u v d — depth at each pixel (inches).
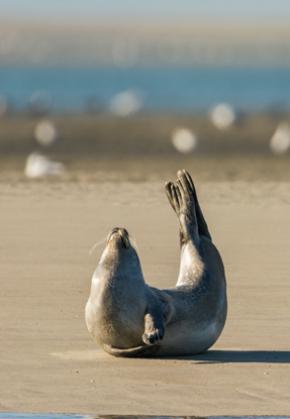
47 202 1071.0
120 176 1357.0
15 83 5772.6
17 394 522.3
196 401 514.3
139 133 2391.7
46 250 842.8
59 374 550.3
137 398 518.3
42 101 3388.3
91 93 4985.2
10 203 1063.6
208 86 5634.8
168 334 572.4
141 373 552.4
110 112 3312.0
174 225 949.2
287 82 6122.1
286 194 1146.7
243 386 534.3
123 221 967.0
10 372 552.4
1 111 3034.0
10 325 633.6
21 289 717.9
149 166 1574.8
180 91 5118.1
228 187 1211.2
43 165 1365.7
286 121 2903.5
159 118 2938.0
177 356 580.7
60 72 7618.1
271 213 1013.8
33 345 596.7
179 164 1627.7
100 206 1047.6
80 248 853.2
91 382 539.2
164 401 514.3
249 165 1611.7
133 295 564.1
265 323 642.8
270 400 516.1
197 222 603.5
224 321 593.6
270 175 1398.9
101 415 497.0
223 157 1813.5
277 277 759.1
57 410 502.6
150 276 754.2
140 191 1161.4
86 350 588.7
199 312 578.9
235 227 942.4
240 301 691.4
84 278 753.0
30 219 974.4
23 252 834.8
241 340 609.3
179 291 580.7
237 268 786.8
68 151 1948.8
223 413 500.1
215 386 534.3
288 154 1886.1
